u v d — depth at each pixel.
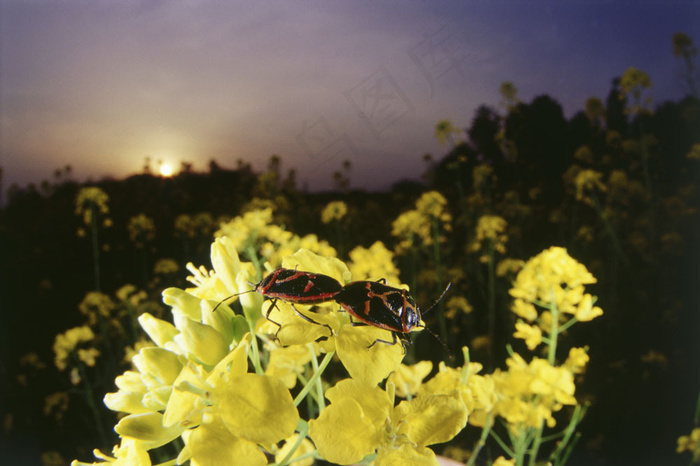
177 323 0.05
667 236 0.40
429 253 0.34
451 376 0.08
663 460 0.25
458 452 0.24
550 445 0.27
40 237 0.52
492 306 0.32
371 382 0.05
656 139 0.50
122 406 0.05
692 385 0.30
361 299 0.05
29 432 0.31
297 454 0.07
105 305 0.33
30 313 0.43
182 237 0.49
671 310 0.36
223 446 0.05
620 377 0.31
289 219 0.48
